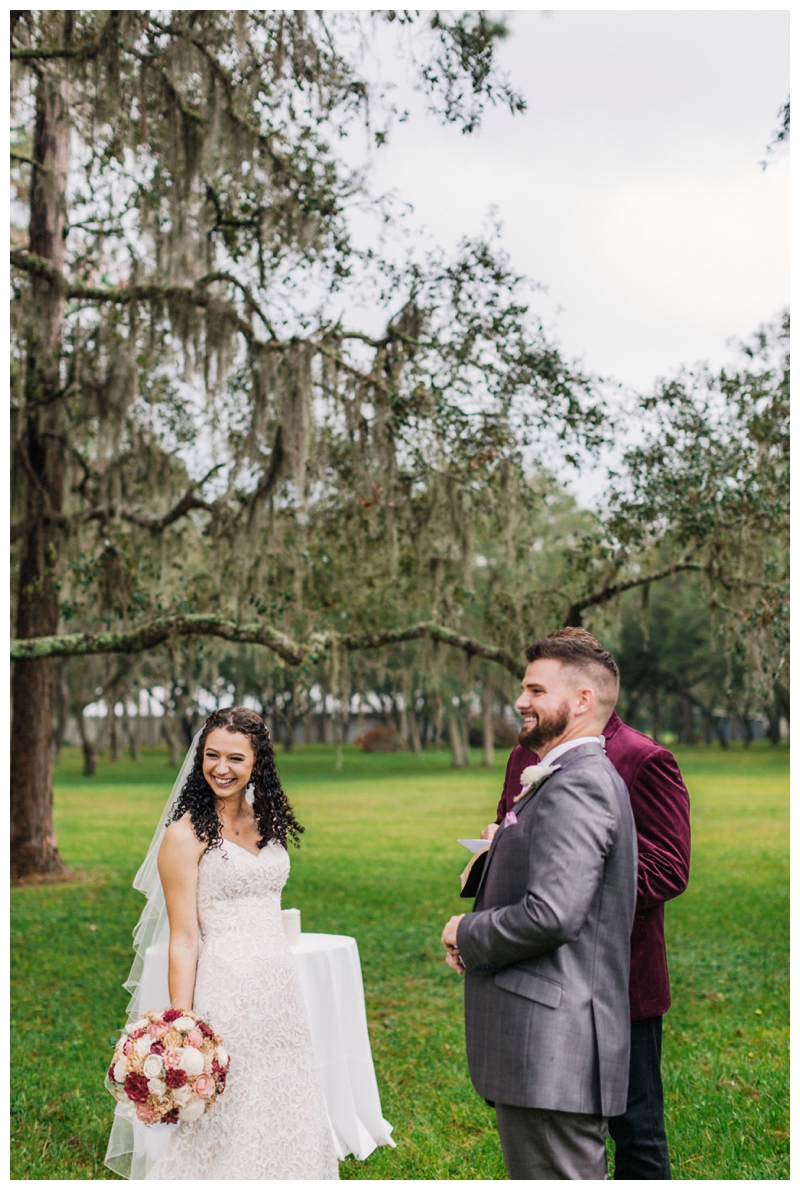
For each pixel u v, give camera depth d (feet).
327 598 37.06
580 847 7.93
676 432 30.27
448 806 77.92
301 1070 10.73
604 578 33.22
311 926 30.60
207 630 31.53
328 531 36.42
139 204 30.53
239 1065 10.20
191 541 41.09
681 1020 20.49
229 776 10.77
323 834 58.44
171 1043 9.23
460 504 31.76
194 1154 10.02
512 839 8.52
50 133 32.63
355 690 60.44
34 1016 21.34
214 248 31.04
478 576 53.78
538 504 35.37
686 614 136.67
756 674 29.45
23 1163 13.53
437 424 30.68
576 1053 7.97
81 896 36.76
